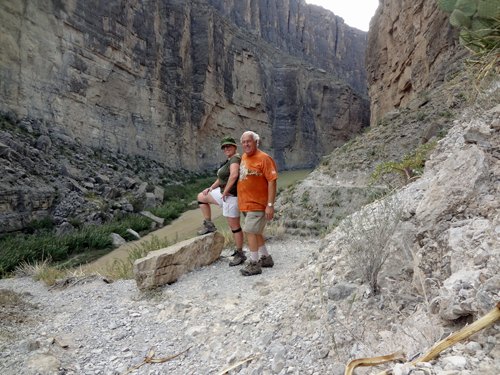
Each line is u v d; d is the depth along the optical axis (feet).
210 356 7.84
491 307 4.55
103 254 44.55
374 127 59.36
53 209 53.62
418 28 88.63
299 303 8.46
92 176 68.74
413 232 7.84
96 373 7.64
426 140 38.91
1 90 63.72
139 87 101.14
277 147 189.57
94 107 85.76
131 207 65.51
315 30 313.94
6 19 65.36
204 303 11.21
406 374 4.42
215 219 63.36
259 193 13.73
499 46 9.75
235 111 158.92
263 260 14.98
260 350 7.22
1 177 48.34
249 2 236.43
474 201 7.02
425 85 75.05
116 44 91.76
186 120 122.31
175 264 14.21
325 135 218.38
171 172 107.86
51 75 74.23
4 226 44.39
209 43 132.98
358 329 6.51
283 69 198.80
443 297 5.42
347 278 8.25
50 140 66.74
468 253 6.00
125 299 12.82
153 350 8.55
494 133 8.02
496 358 4.08
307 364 6.16
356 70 335.26
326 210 34.63
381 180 27.09
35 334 9.64
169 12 118.62
